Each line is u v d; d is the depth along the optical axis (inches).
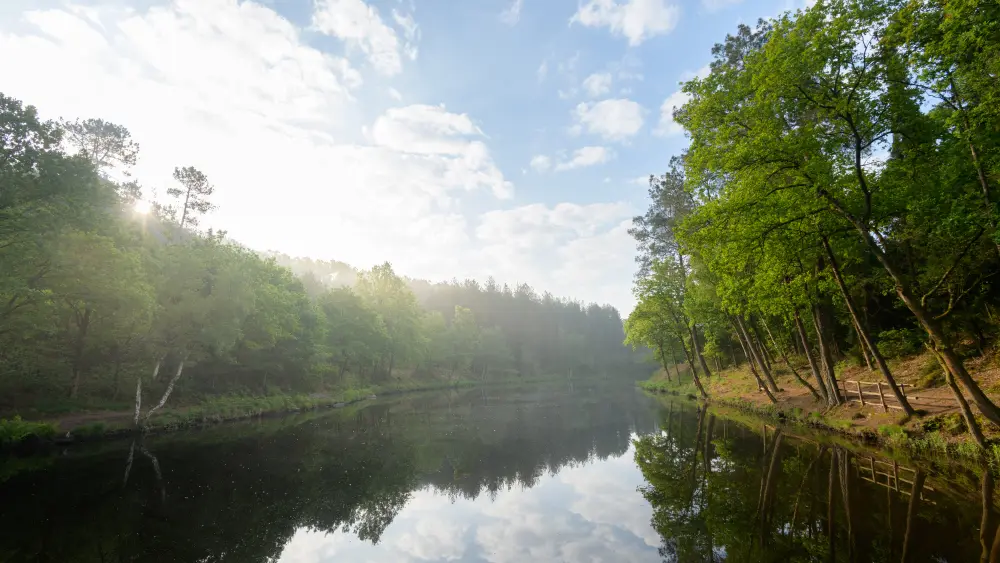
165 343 1191.6
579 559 365.7
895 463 561.0
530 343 5457.7
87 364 1200.8
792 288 754.2
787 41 538.9
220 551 412.8
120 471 697.0
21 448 826.2
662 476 627.2
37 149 826.8
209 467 738.8
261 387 1793.8
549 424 1247.5
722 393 1541.6
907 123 534.0
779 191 621.3
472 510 534.9
